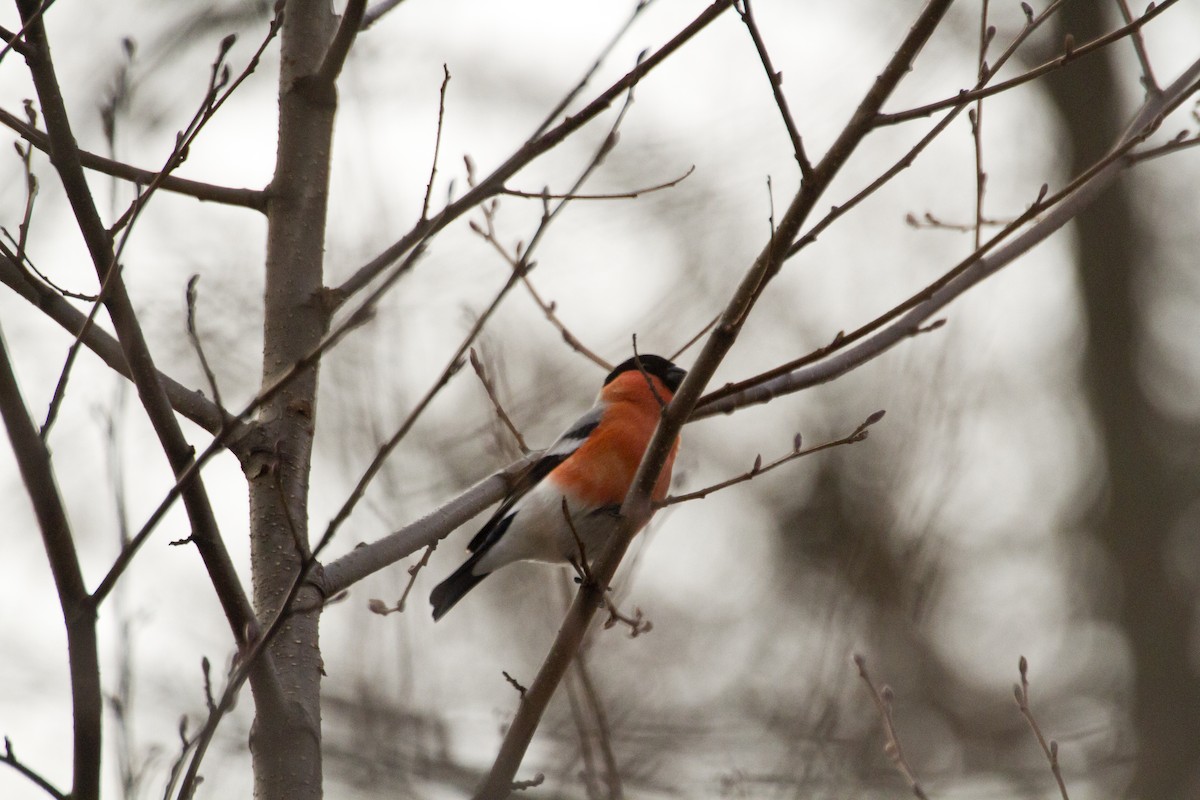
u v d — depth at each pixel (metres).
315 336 7.48
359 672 12.02
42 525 5.18
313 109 7.94
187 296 5.58
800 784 9.15
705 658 17.23
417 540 7.78
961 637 18.50
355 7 7.69
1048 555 21.34
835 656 9.71
